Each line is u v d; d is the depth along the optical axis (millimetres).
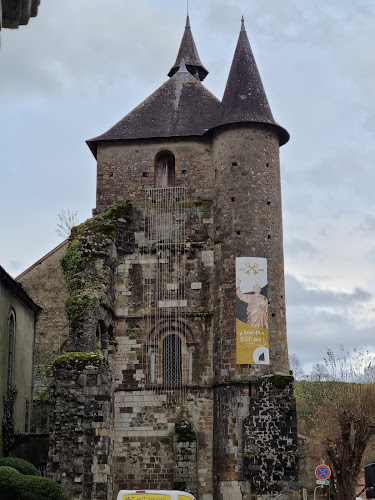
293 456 35312
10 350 36719
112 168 41281
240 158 39469
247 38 42469
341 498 43969
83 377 33625
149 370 38156
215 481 36031
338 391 49906
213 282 38875
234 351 36906
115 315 38844
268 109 40656
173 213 40125
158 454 37062
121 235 39688
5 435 35188
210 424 37219
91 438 33031
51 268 43438
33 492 28453
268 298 37781
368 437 44938
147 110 42969
